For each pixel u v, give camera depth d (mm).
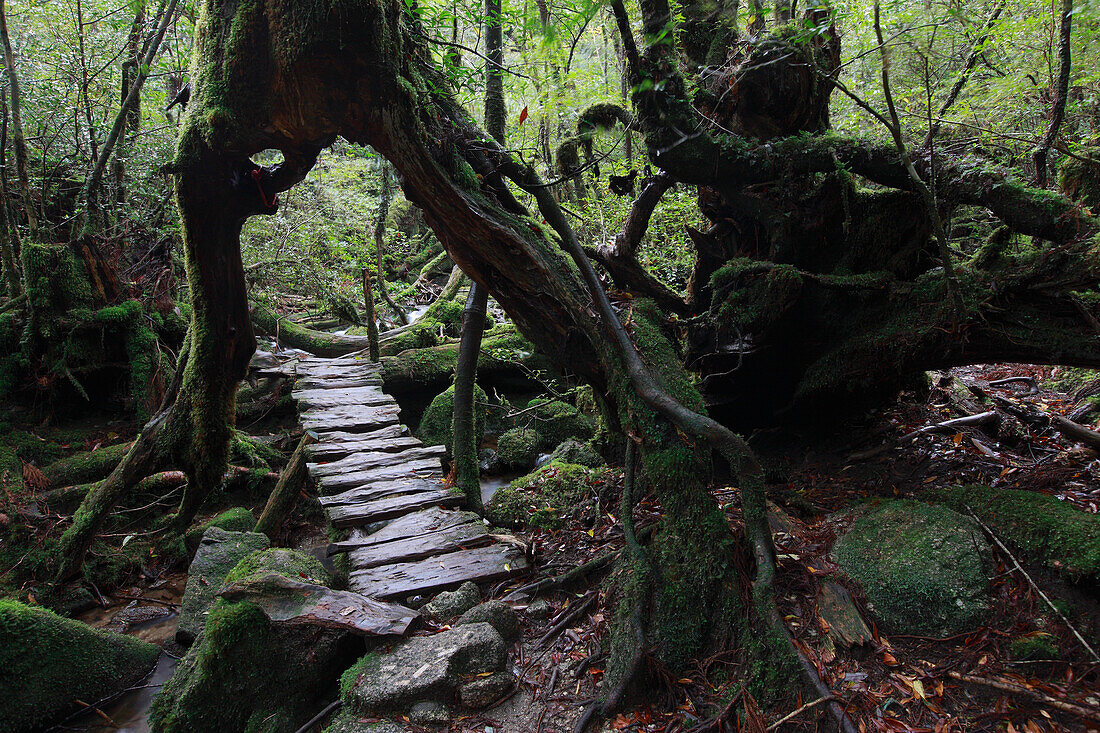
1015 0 4992
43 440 6637
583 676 3199
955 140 4844
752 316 4441
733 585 3148
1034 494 3484
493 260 3979
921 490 3984
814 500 4152
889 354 4141
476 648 3229
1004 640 2787
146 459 5039
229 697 3406
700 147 4207
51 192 8133
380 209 9797
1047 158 4613
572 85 6574
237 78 3453
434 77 3949
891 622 2967
